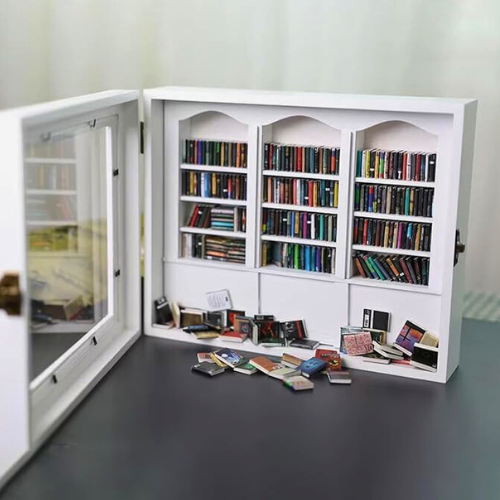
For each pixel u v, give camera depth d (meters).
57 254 2.19
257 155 2.56
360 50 3.29
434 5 3.19
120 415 2.20
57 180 2.15
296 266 2.63
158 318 2.75
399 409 2.28
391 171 2.46
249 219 2.62
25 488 1.86
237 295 2.69
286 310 2.64
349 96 2.51
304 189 2.56
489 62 3.18
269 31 3.36
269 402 2.30
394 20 3.23
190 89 2.67
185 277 2.74
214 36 3.43
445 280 2.40
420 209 2.45
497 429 2.18
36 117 1.92
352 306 2.57
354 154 2.46
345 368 2.53
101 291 2.54
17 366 1.95
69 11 3.53
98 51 3.54
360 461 2.01
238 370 2.48
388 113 2.41
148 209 2.66
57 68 3.59
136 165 2.61
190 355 2.59
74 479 1.90
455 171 2.33
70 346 2.33
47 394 2.16
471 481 1.93
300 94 2.56
